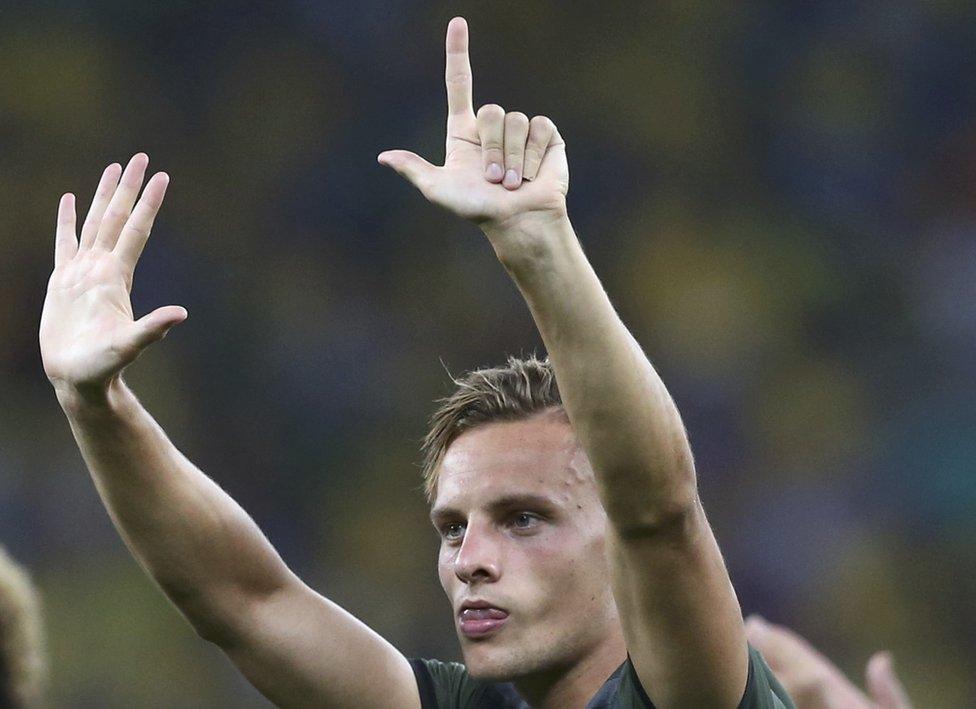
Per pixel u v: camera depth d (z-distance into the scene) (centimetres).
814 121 2106
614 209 2061
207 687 1545
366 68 2020
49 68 1967
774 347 1956
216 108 1992
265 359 1830
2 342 1773
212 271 1892
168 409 1755
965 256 2014
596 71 2127
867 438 1908
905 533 1838
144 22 2012
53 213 1900
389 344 1869
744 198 2072
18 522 1625
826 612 1747
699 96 2122
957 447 1886
